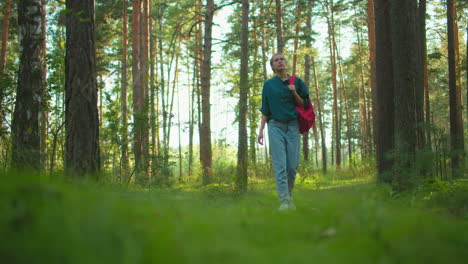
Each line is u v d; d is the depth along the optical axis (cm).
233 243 117
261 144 461
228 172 1141
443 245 122
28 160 420
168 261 94
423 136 622
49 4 1803
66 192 126
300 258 105
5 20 1579
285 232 147
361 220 144
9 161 484
